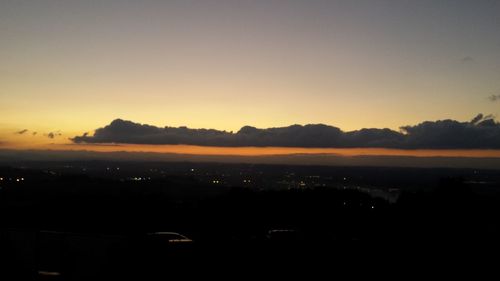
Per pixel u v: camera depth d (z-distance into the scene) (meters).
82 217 45.81
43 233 21.47
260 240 25.11
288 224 46.78
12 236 21.66
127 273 19.98
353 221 46.28
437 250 24.39
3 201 52.78
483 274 19.94
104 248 21.00
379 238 30.66
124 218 46.16
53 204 51.56
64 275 19.67
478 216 37.84
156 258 20.86
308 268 21.03
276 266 21.25
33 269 20.19
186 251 21.61
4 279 18.80
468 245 25.89
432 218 38.62
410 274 19.98
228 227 44.22
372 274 20.05
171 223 45.41
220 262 21.58
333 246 24.73
